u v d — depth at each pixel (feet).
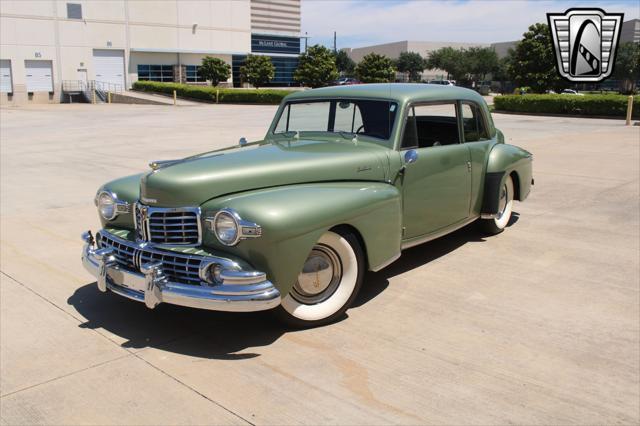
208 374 10.74
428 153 15.55
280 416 9.36
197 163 12.53
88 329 12.77
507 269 16.51
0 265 17.25
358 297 14.43
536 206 24.48
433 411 9.46
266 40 233.76
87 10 147.54
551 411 9.48
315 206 11.74
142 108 112.78
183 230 11.73
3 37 135.33
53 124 71.36
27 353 11.67
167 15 162.40
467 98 17.67
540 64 141.90
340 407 9.61
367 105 15.24
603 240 19.42
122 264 12.78
